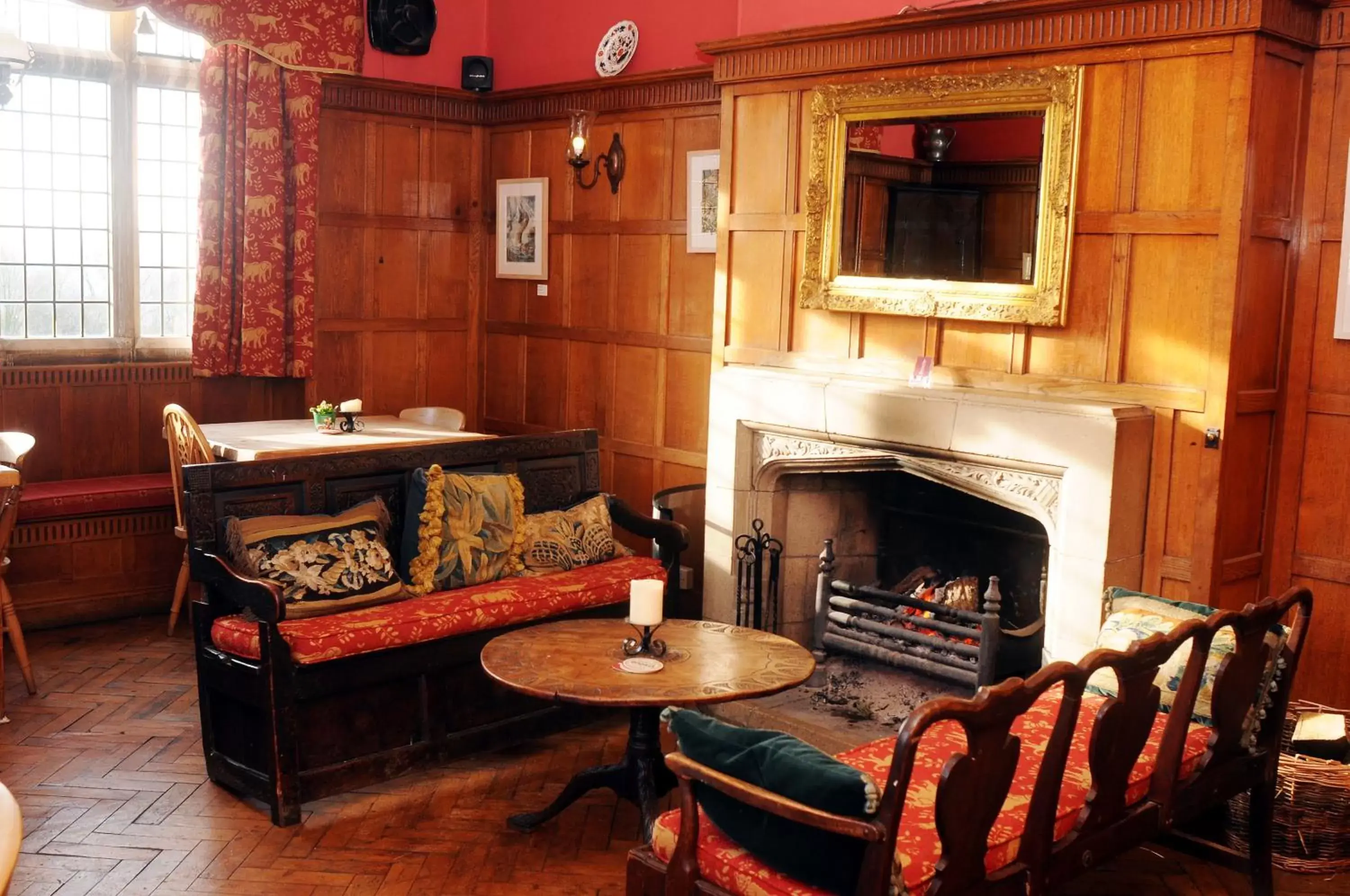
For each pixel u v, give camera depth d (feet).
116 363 21.52
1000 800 8.46
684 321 20.93
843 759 10.28
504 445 16.62
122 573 20.63
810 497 17.79
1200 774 10.79
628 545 22.40
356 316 23.35
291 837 12.56
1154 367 13.75
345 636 12.98
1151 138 13.57
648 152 21.25
